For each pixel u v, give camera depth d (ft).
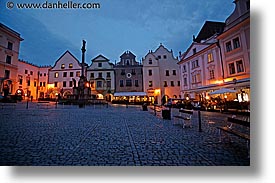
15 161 11.80
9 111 45.09
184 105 75.20
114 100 128.98
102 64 139.54
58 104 91.40
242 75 61.16
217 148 14.98
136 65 135.23
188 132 21.83
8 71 105.60
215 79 74.69
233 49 65.16
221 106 53.72
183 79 101.60
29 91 166.71
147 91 130.93
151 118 36.86
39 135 18.99
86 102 92.43
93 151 13.96
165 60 138.82
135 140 17.51
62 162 11.78
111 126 25.86
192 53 93.76
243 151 14.17
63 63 156.56
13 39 109.91
